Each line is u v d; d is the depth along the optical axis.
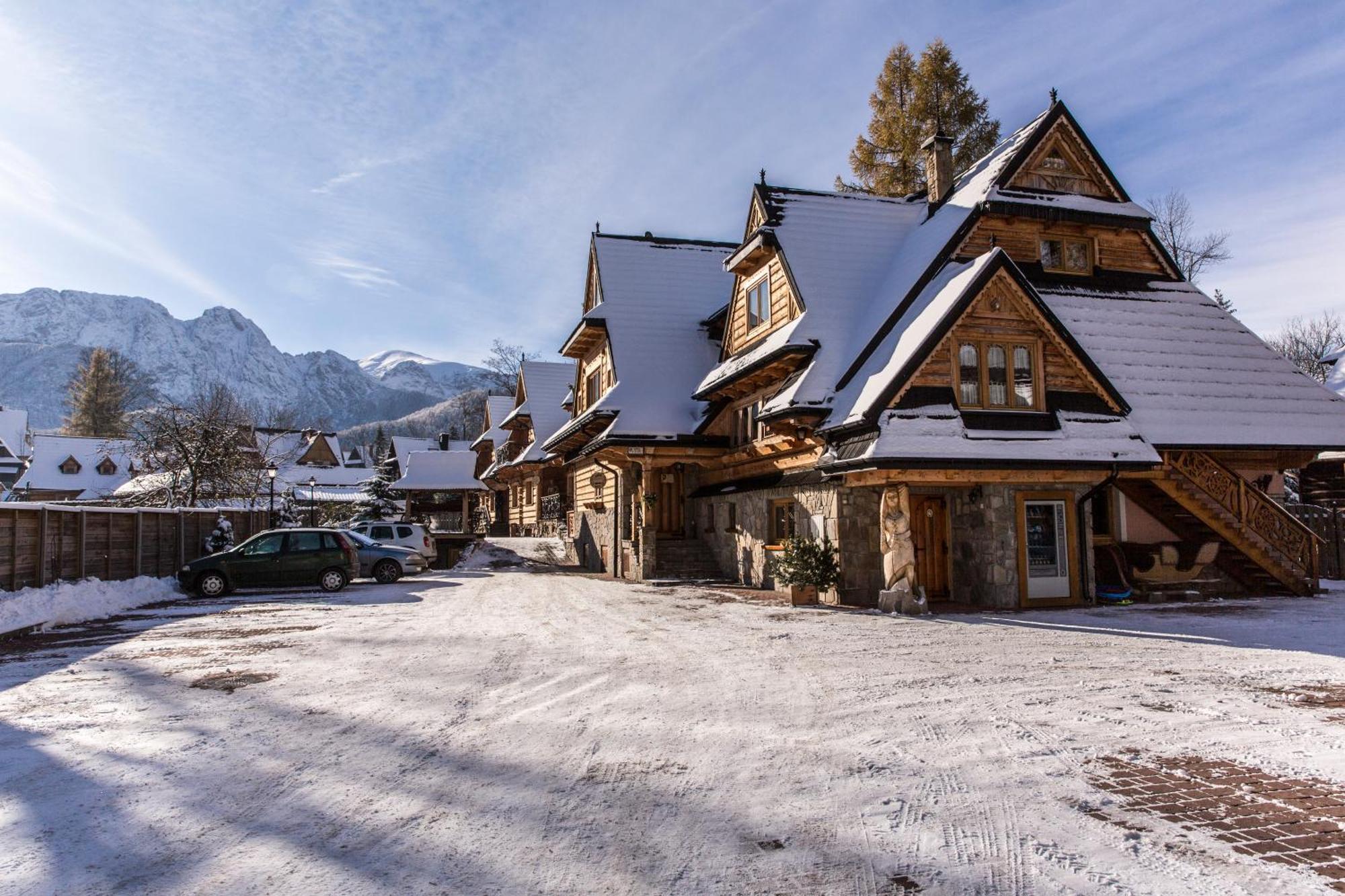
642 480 23.50
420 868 4.32
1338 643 10.63
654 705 7.70
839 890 4.02
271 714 7.55
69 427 95.06
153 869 4.33
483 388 109.62
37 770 5.98
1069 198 19.00
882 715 7.22
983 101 35.09
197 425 36.03
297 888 4.09
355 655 10.67
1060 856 4.36
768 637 11.80
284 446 88.81
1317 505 26.05
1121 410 16.19
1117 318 18.47
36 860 4.45
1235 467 18.09
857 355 16.94
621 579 24.75
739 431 22.44
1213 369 18.06
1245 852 4.38
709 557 24.81
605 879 4.17
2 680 9.23
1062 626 12.60
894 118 35.06
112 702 8.06
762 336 20.88
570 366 42.03
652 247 30.06
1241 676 8.63
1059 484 15.55
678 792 5.40
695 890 4.04
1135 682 8.38
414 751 6.37
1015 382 15.80
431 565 32.94
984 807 5.06
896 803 5.14
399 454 68.62
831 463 15.30
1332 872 4.12
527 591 20.30
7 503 14.29
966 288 15.20
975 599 15.86
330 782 5.68
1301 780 5.46
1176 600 16.09
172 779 5.77
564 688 8.48
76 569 16.72
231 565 19.77
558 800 5.29
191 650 11.20
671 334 27.11
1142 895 3.91
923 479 14.73
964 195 19.81
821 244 20.06
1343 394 29.78
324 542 20.72
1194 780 5.50
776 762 5.98
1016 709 7.35
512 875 4.22
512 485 46.78
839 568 16.08
